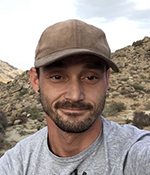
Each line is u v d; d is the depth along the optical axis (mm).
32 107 4703
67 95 334
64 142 371
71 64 333
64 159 365
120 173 333
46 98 349
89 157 360
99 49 344
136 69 7301
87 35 343
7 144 2486
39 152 395
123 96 4625
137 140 361
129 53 9125
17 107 5000
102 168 346
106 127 394
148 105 3756
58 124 343
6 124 3338
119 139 372
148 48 9148
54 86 341
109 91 5125
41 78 359
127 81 6000
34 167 381
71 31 342
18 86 7945
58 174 362
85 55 331
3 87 8891
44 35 361
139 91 4945
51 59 329
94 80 344
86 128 341
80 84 339
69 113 336
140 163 322
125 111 3494
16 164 395
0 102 6473
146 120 2734
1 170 394
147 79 6223
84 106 337
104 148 361
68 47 336
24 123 3566
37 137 428
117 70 361
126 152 344
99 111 349
